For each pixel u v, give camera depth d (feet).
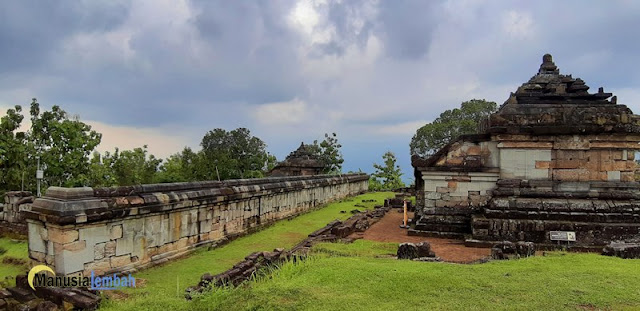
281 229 52.95
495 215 41.96
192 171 113.39
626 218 39.17
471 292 20.56
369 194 114.11
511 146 45.47
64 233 26.25
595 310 18.26
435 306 18.62
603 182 43.04
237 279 25.44
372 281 22.33
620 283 22.17
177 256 36.04
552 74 48.65
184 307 19.77
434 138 136.77
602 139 43.01
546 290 20.86
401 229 52.01
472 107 137.80
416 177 53.72
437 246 41.70
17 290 23.43
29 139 78.38
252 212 51.65
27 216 27.86
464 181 47.67
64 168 79.77
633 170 42.75
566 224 39.40
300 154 107.34
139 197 32.40
